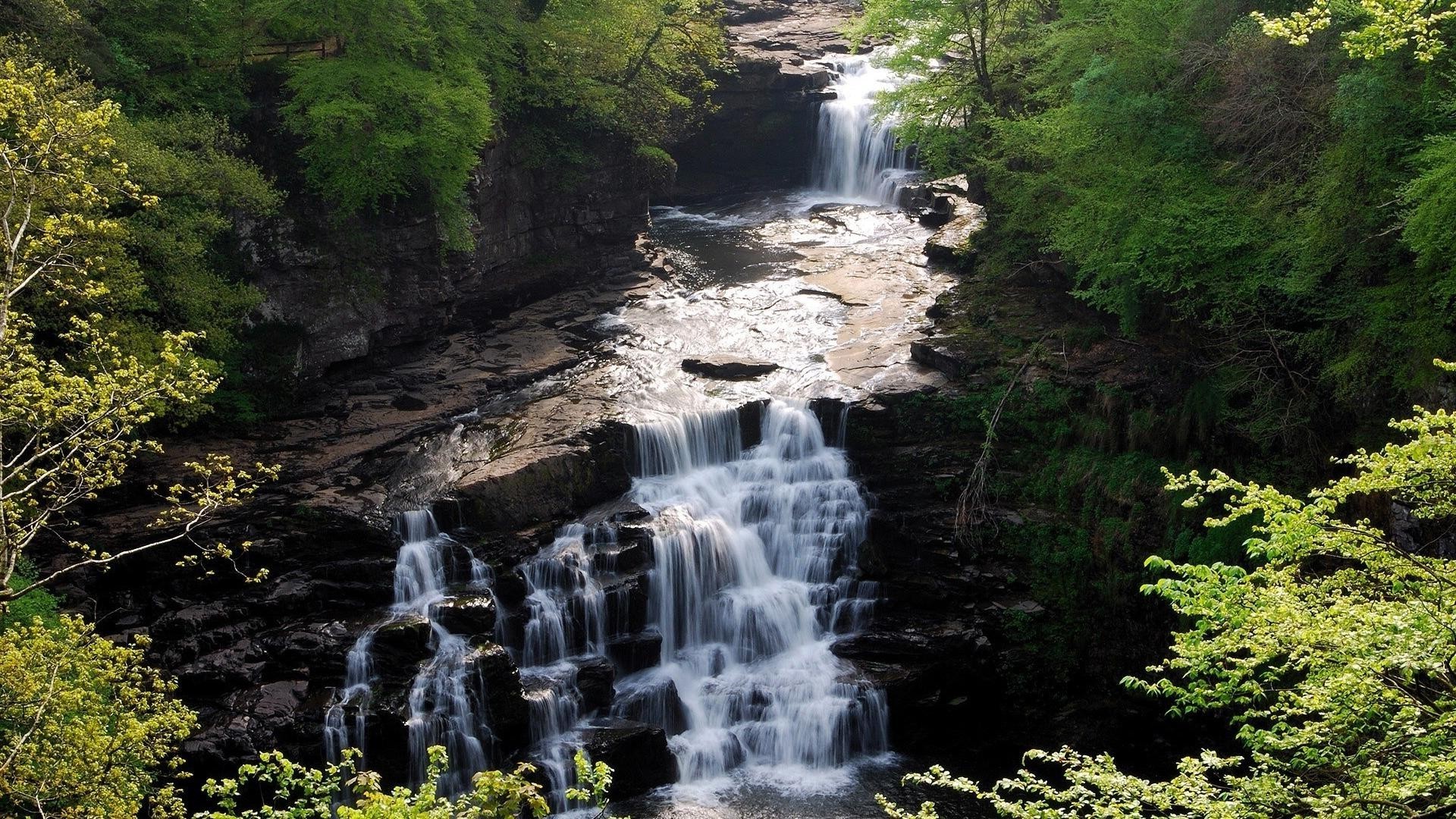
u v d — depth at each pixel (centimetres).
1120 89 3297
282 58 3712
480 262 4125
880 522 3309
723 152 5981
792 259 4850
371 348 3722
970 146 4500
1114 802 1361
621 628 3020
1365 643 1300
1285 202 2950
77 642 1669
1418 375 2639
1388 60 2656
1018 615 3105
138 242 2967
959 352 3606
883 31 4778
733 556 3256
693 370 3772
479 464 3175
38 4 3155
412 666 2708
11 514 1619
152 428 3231
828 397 3484
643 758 2773
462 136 3625
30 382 1603
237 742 2505
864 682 2972
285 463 3170
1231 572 1565
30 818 1555
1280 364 2959
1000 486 3306
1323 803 1326
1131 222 3173
